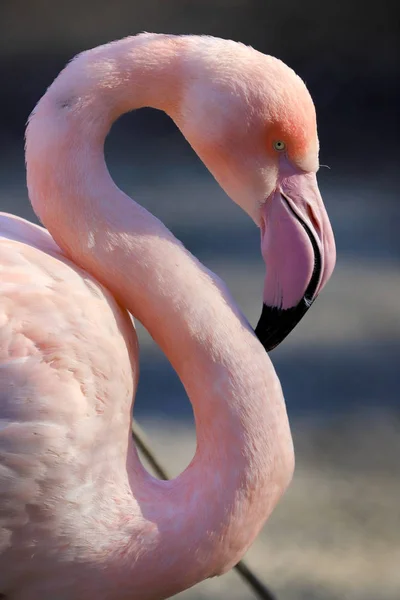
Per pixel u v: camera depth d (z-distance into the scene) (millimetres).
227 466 2746
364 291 9477
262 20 18453
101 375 2717
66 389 2650
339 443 6848
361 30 17969
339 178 12828
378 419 7223
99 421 2701
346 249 10492
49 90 2881
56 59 17188
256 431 2758
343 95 15766
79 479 2662
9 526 2637
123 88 2867
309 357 8258
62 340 2676
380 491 6188
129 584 2736
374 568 5320
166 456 6418
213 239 10852
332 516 5898
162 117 15320
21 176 12562
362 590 5082
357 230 11016
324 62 17031
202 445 2809
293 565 5379
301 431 7023
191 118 2895
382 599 4992
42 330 2662
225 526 2740
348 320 8891
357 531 5723
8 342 2629
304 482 6324
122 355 2803
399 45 17609
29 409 2611
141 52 2869
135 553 2705
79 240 2873
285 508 6000
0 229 2951
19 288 2699
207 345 2807
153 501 2764
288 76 2873
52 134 2842
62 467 2637
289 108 2850
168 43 2898
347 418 7238
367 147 13906
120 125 14961
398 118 14930
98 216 2865
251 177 2912
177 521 2727
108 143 14234
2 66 16797
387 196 12188
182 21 18891
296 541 5633
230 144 2883
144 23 18750
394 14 18297
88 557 2689
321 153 13672
